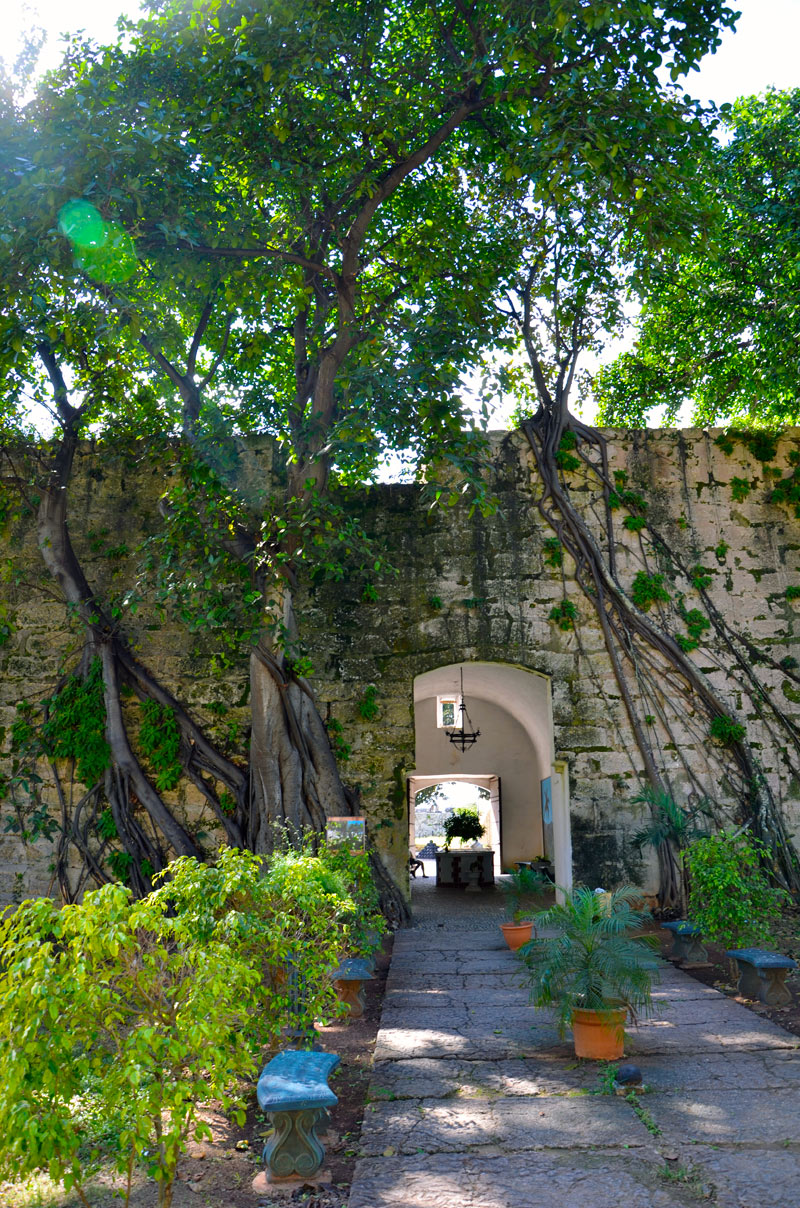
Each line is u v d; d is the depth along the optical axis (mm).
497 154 13617
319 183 10820
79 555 13742
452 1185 4660
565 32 9438
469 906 15000
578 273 13656
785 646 13336
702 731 12984
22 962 3564
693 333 16531
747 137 14195
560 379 14047
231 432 12750
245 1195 4672
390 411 10102
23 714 13273
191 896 5230
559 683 13109
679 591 13469
